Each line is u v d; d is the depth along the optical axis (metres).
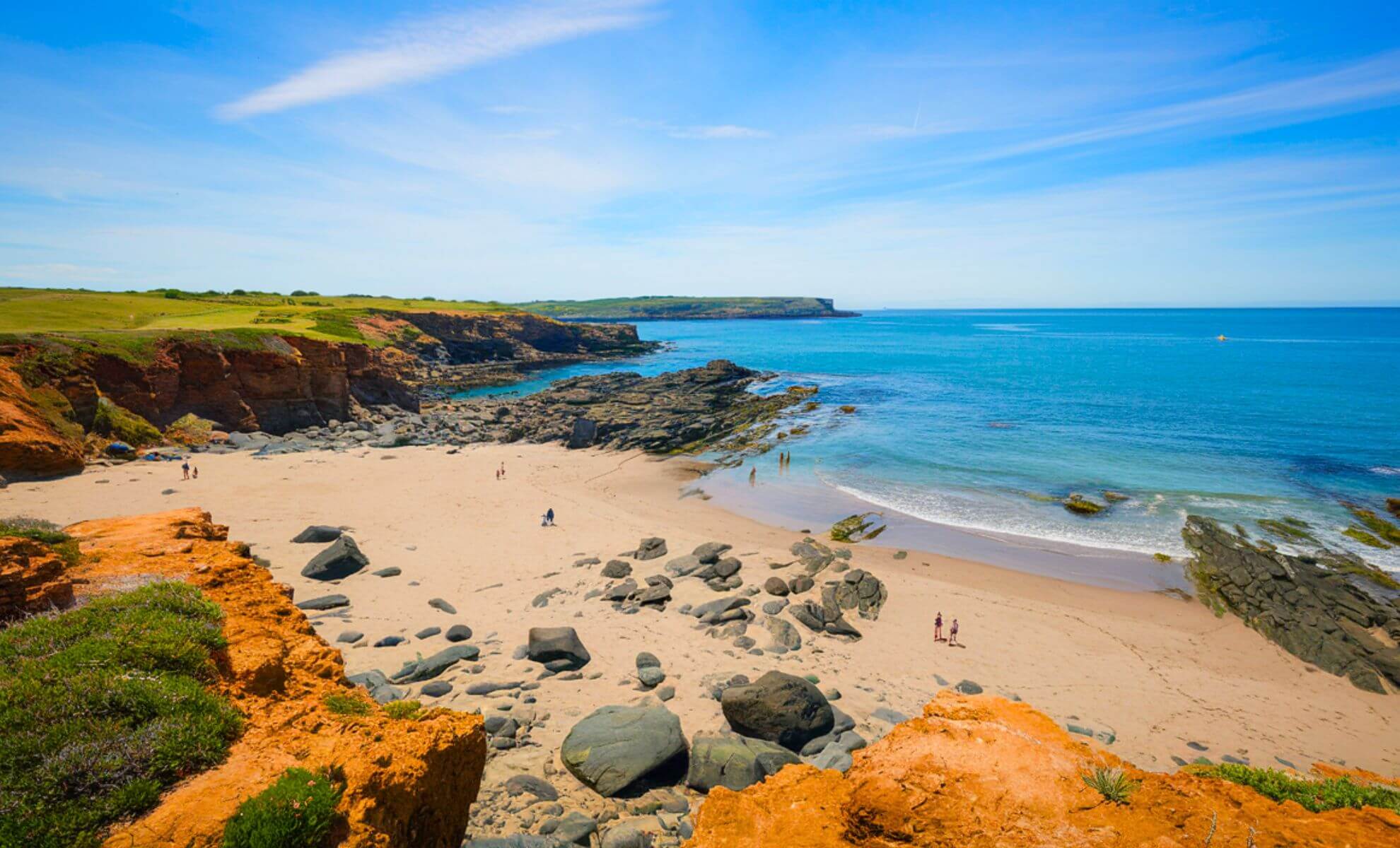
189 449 53.47
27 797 7.89
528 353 142.12
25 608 11.91
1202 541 35.72
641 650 24.02
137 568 14.72
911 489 48.00
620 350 165.62
